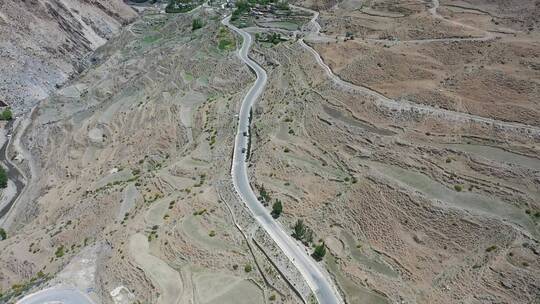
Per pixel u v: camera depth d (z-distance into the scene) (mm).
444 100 85375
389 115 85750
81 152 122562
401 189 71938
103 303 63562
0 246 88062
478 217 65688
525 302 56062
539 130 75438
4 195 115312
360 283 62156
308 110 94125
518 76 86062
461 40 100875
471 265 61344
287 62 117500
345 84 97000
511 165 71188
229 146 95188
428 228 67188
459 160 74312
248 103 109250
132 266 67750
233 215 75125
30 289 68000
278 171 82688
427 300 58625
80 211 91000
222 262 67375
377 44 108688
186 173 92250
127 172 106062
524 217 64938
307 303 59688
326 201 74750
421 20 113688
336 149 83875
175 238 72125
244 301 61906
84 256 73500
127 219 81375
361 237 68938
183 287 64312
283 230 71250
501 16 111312
